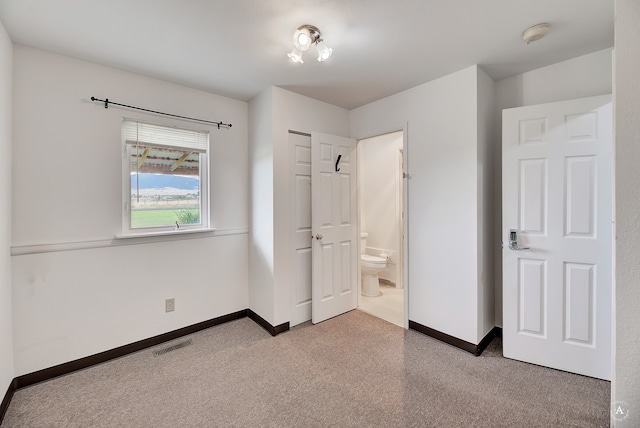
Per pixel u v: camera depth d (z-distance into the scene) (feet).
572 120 6.35
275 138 8.50
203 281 8.84
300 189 9.25
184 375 6.52
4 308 5.50
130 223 7.58
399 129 8.96
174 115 8.16
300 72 7.55
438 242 8.00
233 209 9.46
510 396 5.69
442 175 7.87
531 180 6.79
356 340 8.15
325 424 5.04
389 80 8.05
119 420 5.18
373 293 12.22
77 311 6.73
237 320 9.57
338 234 9.95
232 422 5.12
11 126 5.90
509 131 7.02
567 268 6.47
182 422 5.13
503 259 7.15
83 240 6.79
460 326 7.58
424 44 6.26
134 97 7.48
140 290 7.65
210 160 8.91
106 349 7.13
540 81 7.38
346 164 10.15
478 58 6.87
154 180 8.00
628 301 3.80
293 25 5.55
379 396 5.74
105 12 5.08
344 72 7.56
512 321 7.06
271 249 8.59
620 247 3.84
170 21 5.37
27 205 6.13
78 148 6.72
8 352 5.66
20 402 5.61
